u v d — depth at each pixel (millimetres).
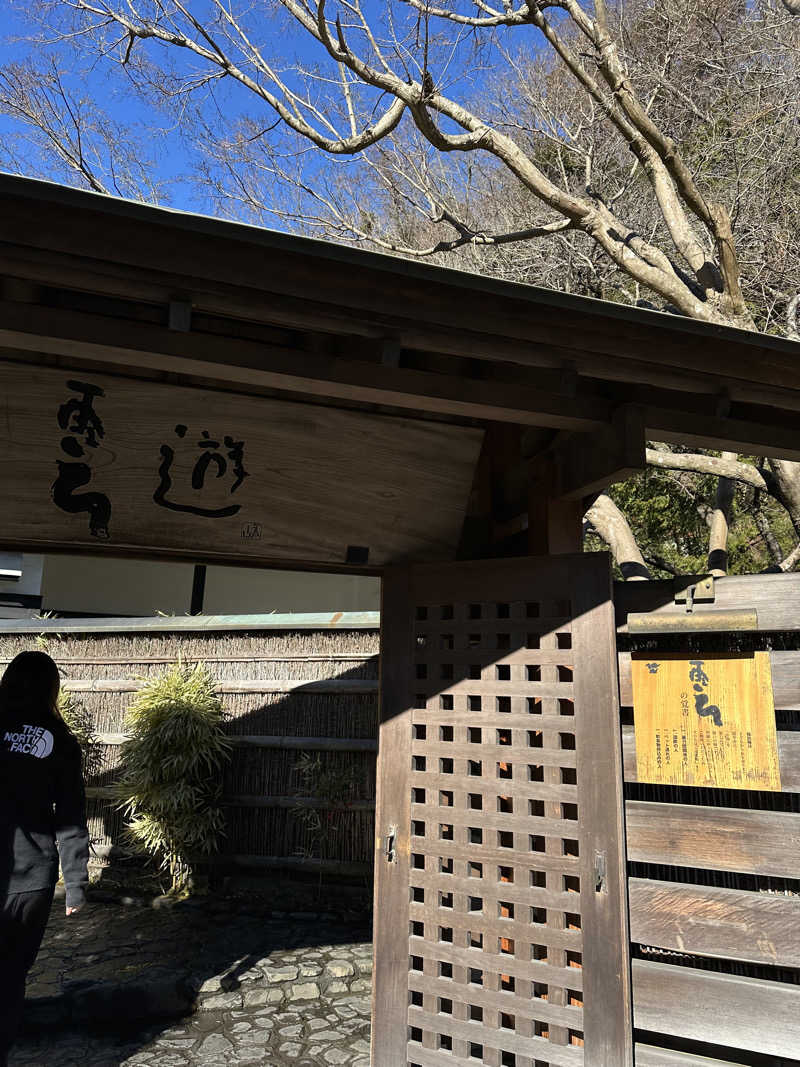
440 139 7180
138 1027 3867
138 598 10898
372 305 2537
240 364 2660
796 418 3469
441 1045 3246
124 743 6148
